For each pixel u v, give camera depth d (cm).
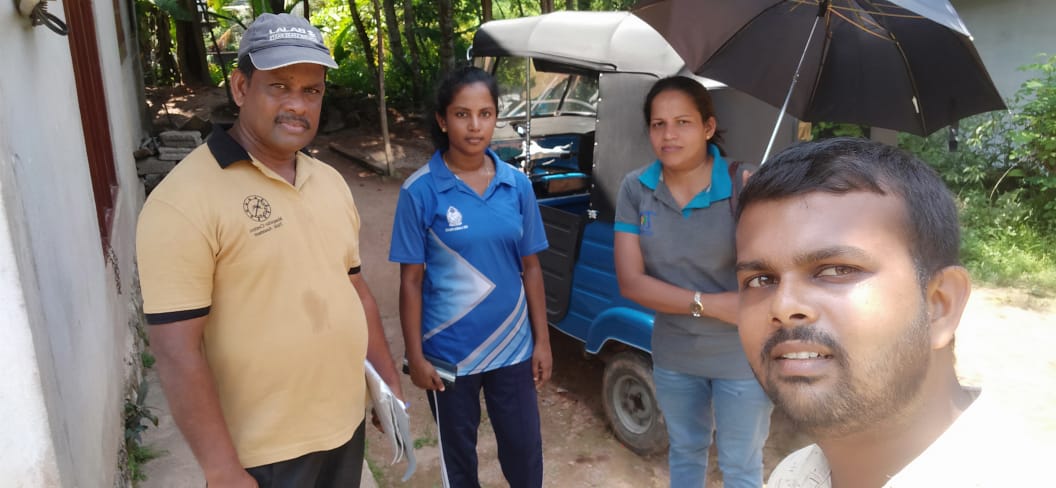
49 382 165
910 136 748
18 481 159
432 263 272
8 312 153
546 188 443
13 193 156
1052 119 686
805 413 76
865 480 81
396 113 1206
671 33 283
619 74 349
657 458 377
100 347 273
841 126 632
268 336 186
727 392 252
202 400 175
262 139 191
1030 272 616
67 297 217
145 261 172
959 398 78
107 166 466
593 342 382
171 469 314
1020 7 815
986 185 752
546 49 397
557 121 454
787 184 79
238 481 180
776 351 78
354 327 205
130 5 933
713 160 247
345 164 1008
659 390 269
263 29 187
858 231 75
